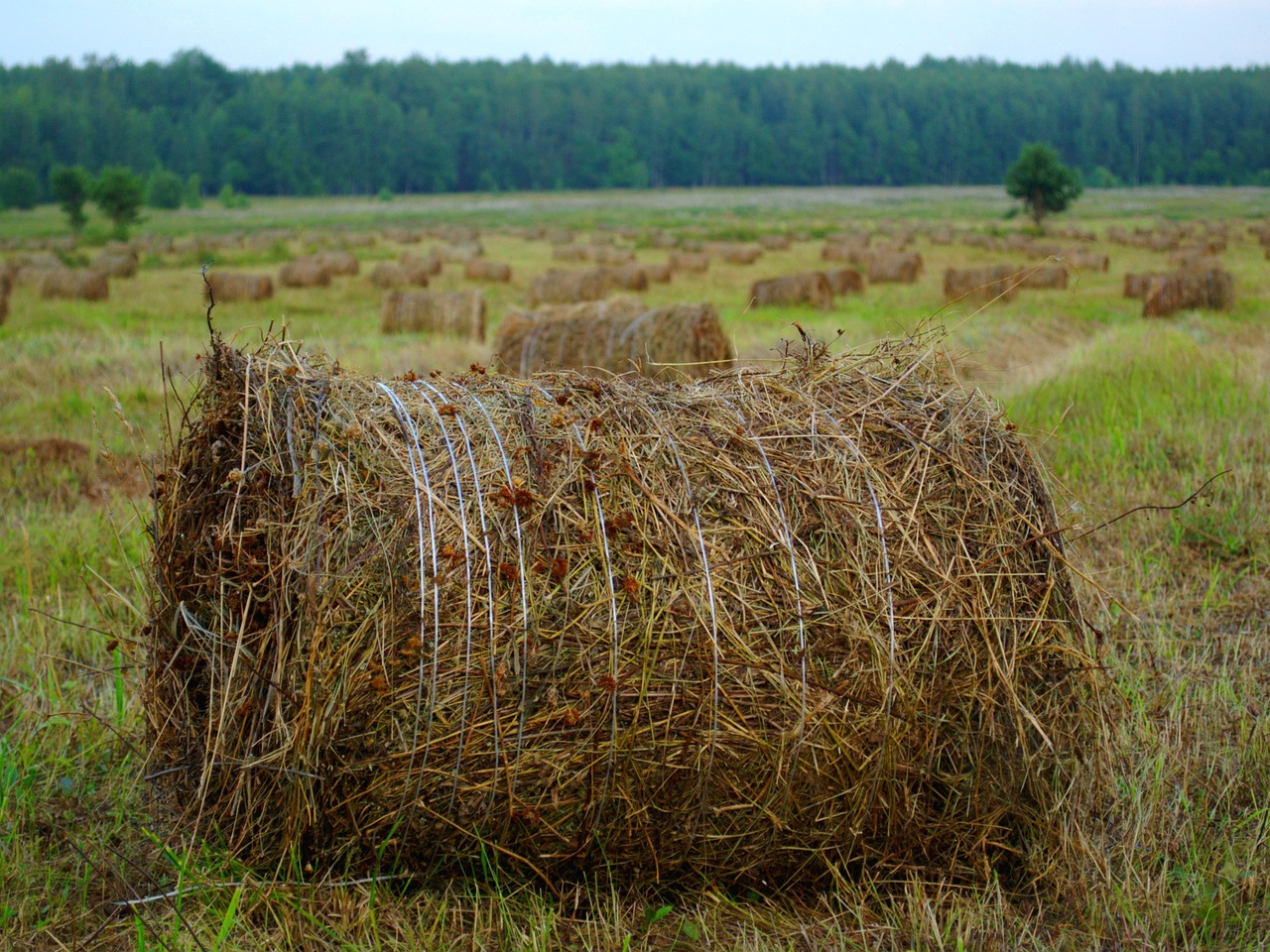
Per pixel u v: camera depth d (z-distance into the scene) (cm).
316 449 289
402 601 277
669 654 281
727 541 291
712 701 280
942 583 297
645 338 990
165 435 334
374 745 280
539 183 15488
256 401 306
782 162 16375
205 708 324
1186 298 1742
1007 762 304
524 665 276
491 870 295
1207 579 517
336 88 15650
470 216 9631
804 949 286
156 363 1101
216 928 286
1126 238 4881
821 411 324
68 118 13750
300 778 285
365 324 1775
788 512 297
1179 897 297
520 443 299
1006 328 1453
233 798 300
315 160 14475
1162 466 679
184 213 10581
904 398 338
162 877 313
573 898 299
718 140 16188
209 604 318
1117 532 574
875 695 289
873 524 298
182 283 2711
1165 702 402
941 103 17525
